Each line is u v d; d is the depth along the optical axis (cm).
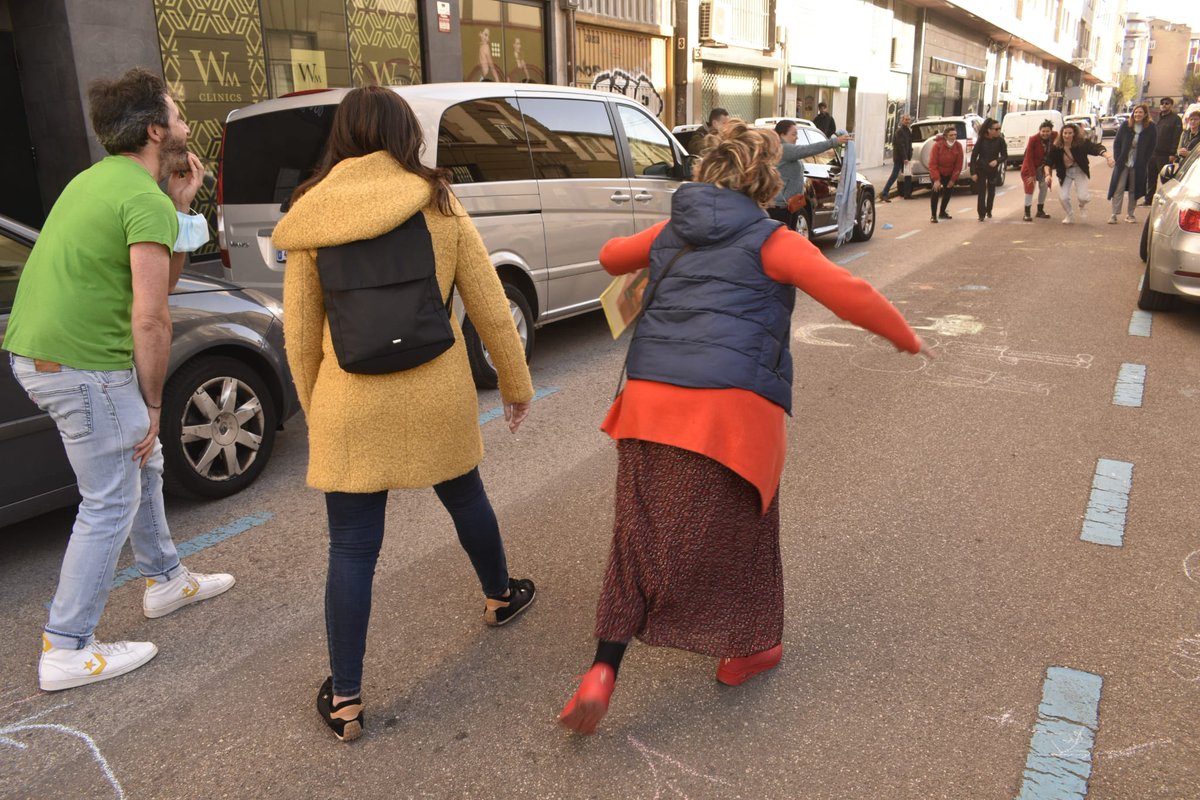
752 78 2138
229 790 230
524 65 1380
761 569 246
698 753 238
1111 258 1033
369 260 222
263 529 386
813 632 293
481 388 586
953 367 602
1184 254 686
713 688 266
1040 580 321
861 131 2909
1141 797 218
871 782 225
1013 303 802
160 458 307
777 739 243
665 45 1766
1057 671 268
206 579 328
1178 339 664
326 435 235
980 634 289
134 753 245
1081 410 507
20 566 361
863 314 213
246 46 945
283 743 248
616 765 235
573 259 621
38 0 777
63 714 263
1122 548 344
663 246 239
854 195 1075
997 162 1450
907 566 334
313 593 331
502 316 256
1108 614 299
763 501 226
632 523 232
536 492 415
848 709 254
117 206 249
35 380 256
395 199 223
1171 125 1514
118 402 263
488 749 243
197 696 271
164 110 260
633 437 230
